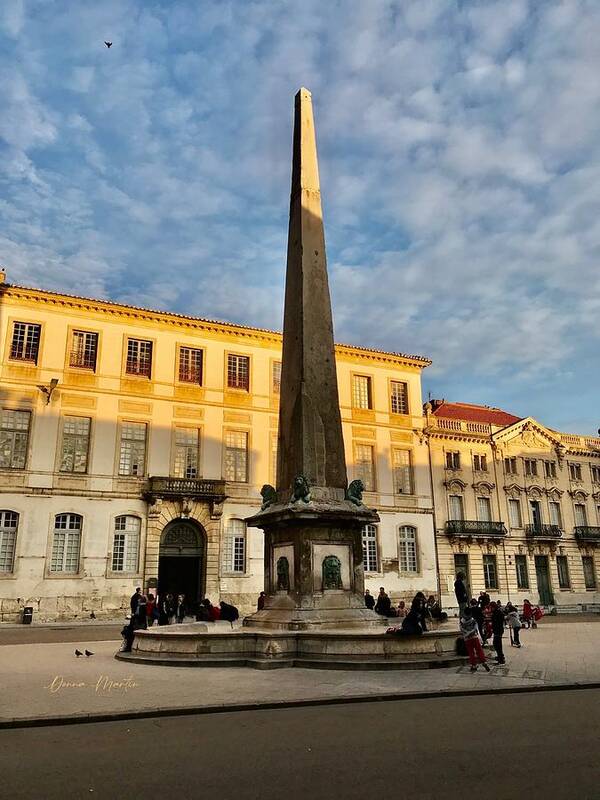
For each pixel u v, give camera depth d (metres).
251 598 33.31
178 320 35.12
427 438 40.88
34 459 30.52
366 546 37.16
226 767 5.23
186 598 32.97
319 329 14.45
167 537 32.75
